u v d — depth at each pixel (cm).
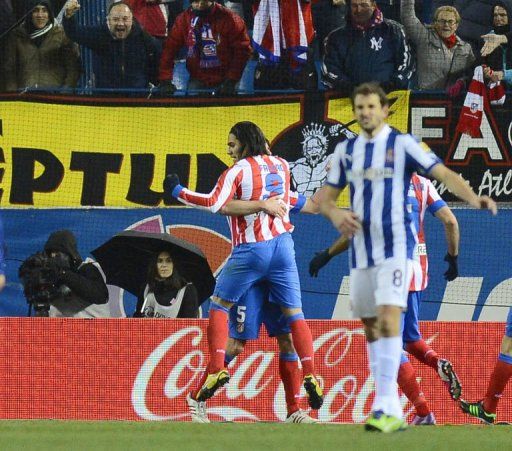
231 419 3269
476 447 1995
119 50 4391
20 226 4309
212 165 4341
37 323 3322
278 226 2995
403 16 4409
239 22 4328
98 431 2394
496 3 4406
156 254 3691
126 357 3303
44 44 4378
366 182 2169
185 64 4478
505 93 4353
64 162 4341
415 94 4334
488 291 4322
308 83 4409
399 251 2150
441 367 2980
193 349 3294
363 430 2391
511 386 3250
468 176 4353
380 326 2153
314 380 2898
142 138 4350
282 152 4334
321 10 4438
